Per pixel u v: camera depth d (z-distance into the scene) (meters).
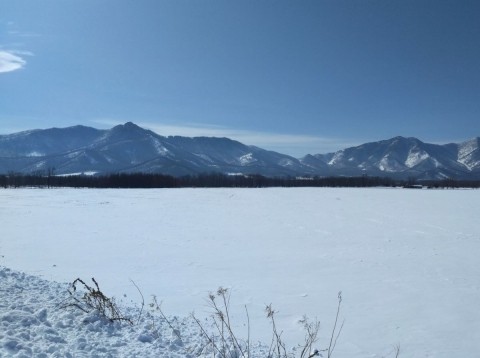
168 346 4.45
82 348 4.05
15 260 11.52
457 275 10.16
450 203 31.28
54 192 49.59
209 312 7.05
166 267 10.87
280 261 11.79
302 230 18.09
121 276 9.79
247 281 9.48
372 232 17.47
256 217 22.94
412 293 8.57
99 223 20.23
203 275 10.03
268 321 6.73
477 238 15.82
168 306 7.36
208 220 21.62
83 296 5.87
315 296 8.31
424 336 6.20
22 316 4.63
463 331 6.42
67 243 14.51
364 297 8.25
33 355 3.68
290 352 5.28
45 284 6.72
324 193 43.28
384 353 5.57
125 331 4.79
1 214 24.02
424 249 13.71
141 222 20.72
